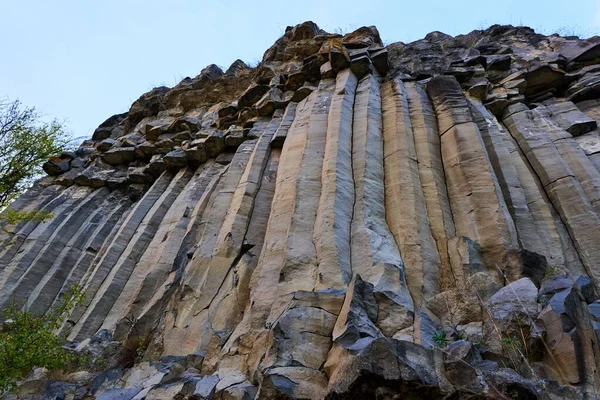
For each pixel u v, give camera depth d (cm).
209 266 1058
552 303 596
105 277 1459
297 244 895
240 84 2452
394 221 958
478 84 1519
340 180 1038
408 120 1312
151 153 2108
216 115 2227
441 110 1329
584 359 531
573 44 1717
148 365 895
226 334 848
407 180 1054
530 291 654
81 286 1465
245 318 828
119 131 2684
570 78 1560
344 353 556
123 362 997
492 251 855
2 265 1570
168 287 1127
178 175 1856
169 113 2498
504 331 603
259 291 850
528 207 1062
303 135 1342
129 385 859
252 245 1091
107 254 1530
